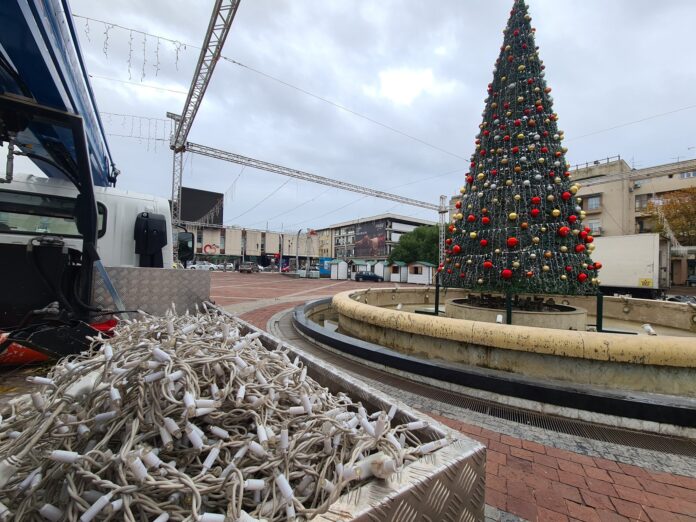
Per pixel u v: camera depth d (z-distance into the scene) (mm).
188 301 3949
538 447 2330
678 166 21531
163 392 898
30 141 3947
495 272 4922
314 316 8242
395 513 813
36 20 3113
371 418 1349
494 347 3422
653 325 6602
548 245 4801
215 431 933
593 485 1916
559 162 5102
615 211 32562
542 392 2852
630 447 2322
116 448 896
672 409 2475
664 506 1740
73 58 4266
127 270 3609
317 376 1887
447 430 1157
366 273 39938
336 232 75250
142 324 1621
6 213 3793
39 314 2709
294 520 747
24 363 2744
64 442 874
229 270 51469
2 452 849
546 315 4926
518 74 5461
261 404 1052
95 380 1018
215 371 1112
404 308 8492
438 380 3383
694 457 2205
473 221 5363
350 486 903
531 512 1700
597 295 4930
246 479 867
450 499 953
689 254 32750
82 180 2828
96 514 705
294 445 950
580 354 3006
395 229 61000
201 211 48312
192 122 20000
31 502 741
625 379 2939
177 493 752
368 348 4070
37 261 2674
